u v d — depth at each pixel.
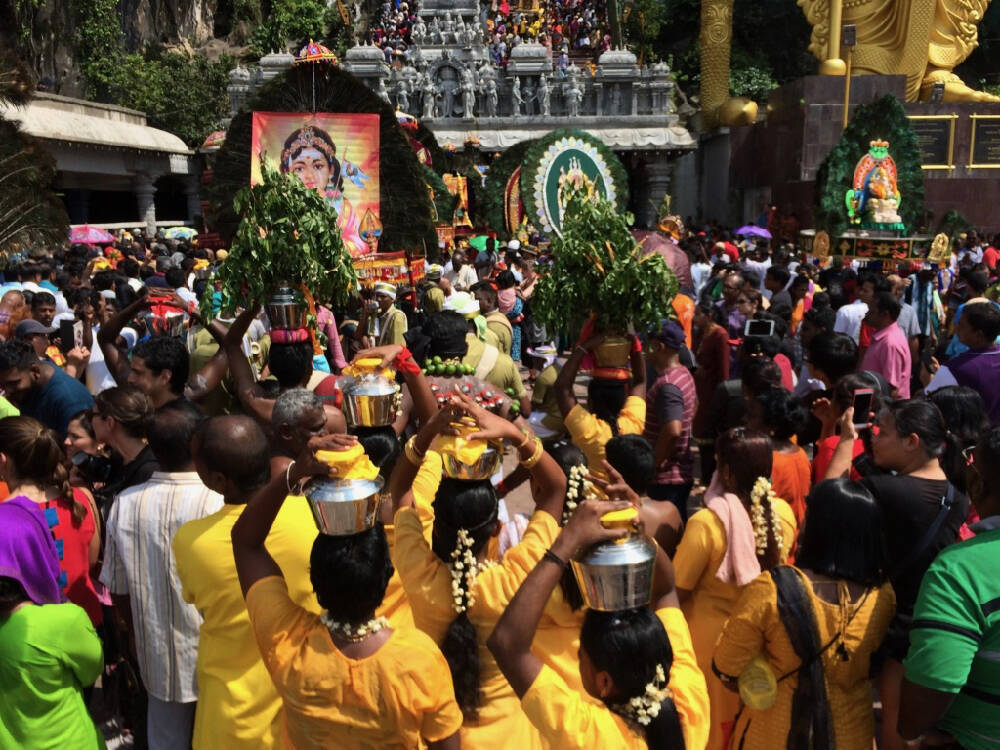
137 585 3.32
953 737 2.55
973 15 25.12
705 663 3.48
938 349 10.18
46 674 2.94
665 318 4.45
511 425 2.67
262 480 3.05
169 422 3.39
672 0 40.72
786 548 3.59
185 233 23.66
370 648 2.32
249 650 2.97
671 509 3.82
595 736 2.03
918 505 3.48
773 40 39.53
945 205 23.44
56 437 3.91
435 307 9.09
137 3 36.06
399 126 8.86
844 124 19.39
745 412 4.97
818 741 2.82
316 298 4.43
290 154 8.33
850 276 10.49
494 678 2.68
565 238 4.41
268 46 37.84
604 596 2.04
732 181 30.45
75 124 23.03
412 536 2.77
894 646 3.38
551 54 34.75
